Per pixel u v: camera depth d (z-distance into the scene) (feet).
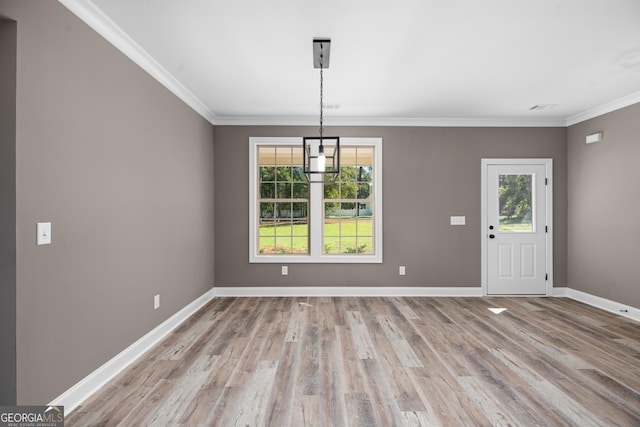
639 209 13.80
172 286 12.69
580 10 8.23
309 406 7.61
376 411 7.42
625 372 9.27
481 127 17.78
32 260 6.59
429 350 10.69
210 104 15.53
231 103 15.39
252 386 8.49
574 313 14.74
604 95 14.24
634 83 12.95
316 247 17.66
